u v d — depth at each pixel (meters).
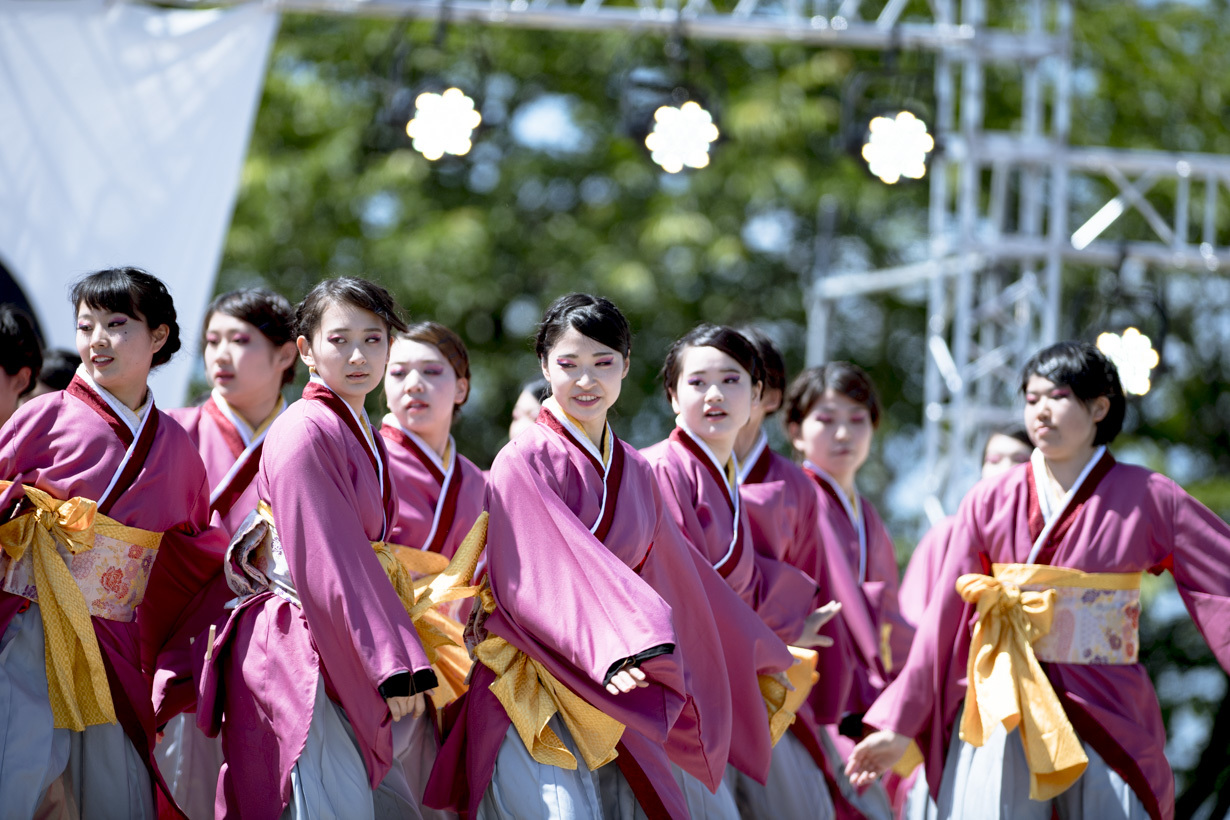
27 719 10.37
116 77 19.12
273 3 20.05
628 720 10.70
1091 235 24.05
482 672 11.19
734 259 34.31
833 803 14.15
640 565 11.44
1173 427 37.66
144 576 11.20
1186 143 38.28
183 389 18.98
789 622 13.28
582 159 37.84
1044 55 23.28
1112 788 12.25
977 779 12.60
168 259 19.09
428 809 12.23
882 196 35.34
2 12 18.69
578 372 11.08
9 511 10.77
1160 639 34.69
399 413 13.57
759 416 14.06
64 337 18.61
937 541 16.52
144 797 10.95
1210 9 40.56
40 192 18.67
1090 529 12.49
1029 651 12.39
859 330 39.53
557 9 21.09
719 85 21.73
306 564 10.37
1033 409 12.65
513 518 10.90
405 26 21.41
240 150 19.73
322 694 10.59
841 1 36.72
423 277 35.22
